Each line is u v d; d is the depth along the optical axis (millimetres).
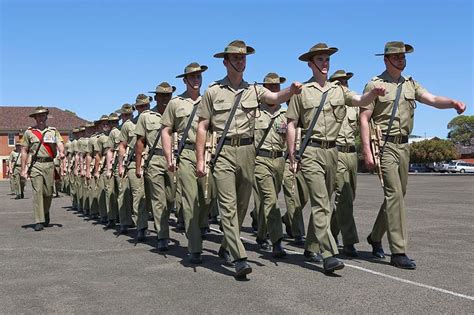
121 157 9586
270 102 5992
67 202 17453
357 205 15703
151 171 7852
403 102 6410
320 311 4594
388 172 6352
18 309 4852
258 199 7949
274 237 7074
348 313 4527
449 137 114938
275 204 7246
